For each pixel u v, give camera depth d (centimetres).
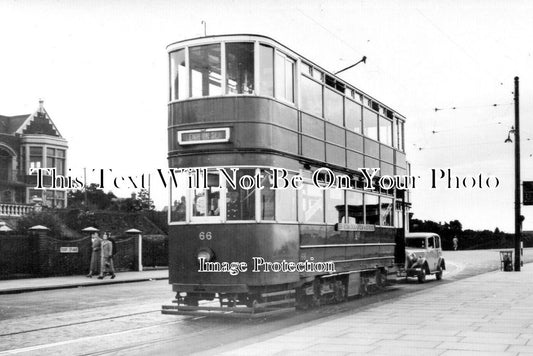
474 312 1403
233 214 1346
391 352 884
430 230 6825
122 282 2597
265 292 1352
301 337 1037
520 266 3509
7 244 2642
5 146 5225
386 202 2111
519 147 3394
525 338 1012
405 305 1573
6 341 1115
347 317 1318
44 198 5012
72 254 2880
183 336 1165
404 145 2361
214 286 1338
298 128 1505
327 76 1694
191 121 1379
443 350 898
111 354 979
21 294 2064
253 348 930
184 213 1375
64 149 5547
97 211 4484
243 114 1354
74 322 1361
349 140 1823
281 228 1394
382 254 2041
